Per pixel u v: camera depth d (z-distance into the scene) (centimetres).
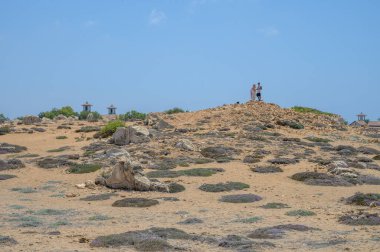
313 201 2816
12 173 3709
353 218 2184
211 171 3584
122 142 4775
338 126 6178
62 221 2192
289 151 4406
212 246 1675
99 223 2158
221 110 6438
